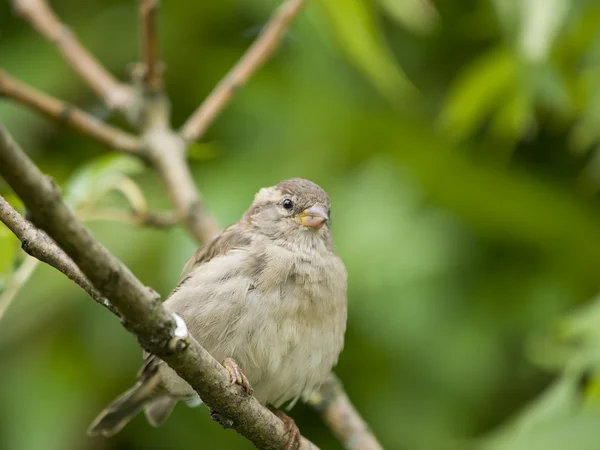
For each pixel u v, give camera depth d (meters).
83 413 10.03
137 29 11.56
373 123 11.13
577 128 10.48
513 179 11.23
